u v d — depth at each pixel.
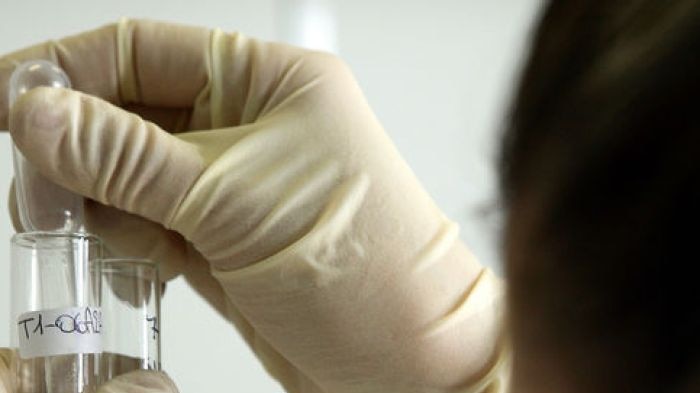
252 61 0.40
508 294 0.20
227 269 0.38
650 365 0.17
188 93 0.40
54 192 0.37
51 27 0.54
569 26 0.19
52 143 0.36
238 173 0.38
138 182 0.37
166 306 0.52
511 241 0.19
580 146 0.18
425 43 0.57
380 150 0.39
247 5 0.55
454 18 0.57
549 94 0.19
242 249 0.38
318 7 0.56
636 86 0.17
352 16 0.56
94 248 0.36
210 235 0.38
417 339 0.38
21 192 0.37
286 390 0.41
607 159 0.17
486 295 0.39
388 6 0.56
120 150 0.37
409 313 0.38
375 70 0.56
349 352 0.38
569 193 0.18
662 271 0.16
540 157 0.19
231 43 0.40
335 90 0.39
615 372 0.17
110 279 0.37
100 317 0.36
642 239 0.17
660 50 0.17
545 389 0.18
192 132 0.40
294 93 0.39
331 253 0.37
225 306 0.42
